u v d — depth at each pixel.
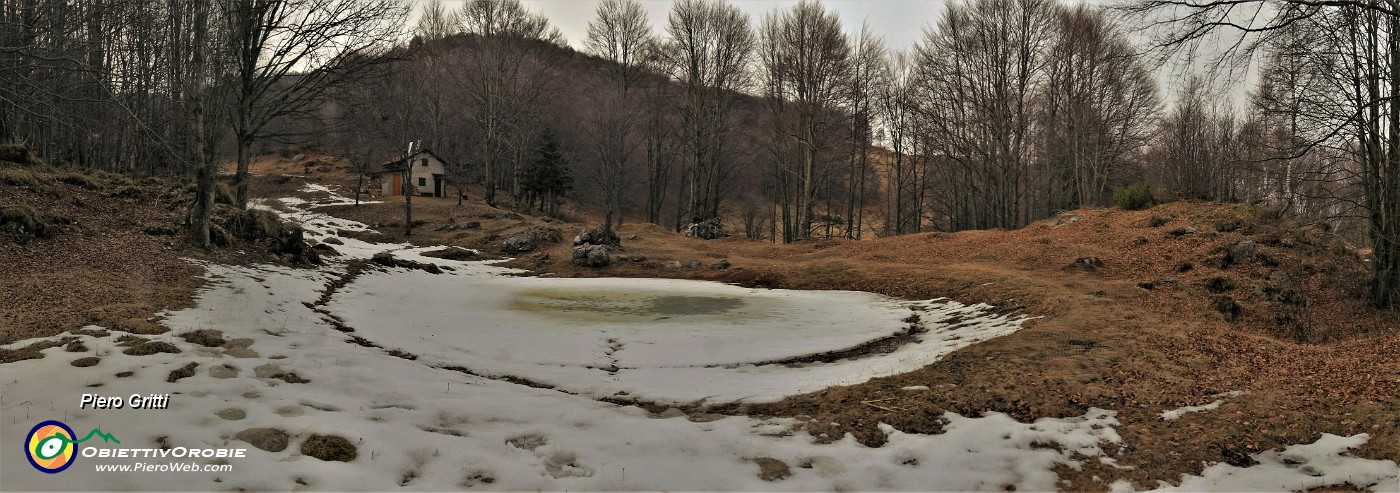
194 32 15.59
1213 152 37.91
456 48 60.84
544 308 15.65
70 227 14.20
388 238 33.69
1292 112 15.87
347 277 18.25
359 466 4.60
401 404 6.24
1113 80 35.41
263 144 61.69
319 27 17.53
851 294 19.34
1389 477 4.67
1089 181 40.75
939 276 19.52
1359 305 15.58
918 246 27.39
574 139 59.81
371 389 6.68
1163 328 10.95
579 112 61.75
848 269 22.42
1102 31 34.47
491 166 49.09
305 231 31.00
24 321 7.95
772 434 5.93
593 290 19.94
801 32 39.66
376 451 4.88
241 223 17.78
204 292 11.66
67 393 5.43
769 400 7.30
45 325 7.85
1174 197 30.84
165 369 6.44
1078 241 24.05
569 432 5.69
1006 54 36.41
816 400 7.22
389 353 9.39
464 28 55.47
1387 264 15.65
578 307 16.02
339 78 18.88
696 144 44.41
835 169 51.25
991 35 36.72
